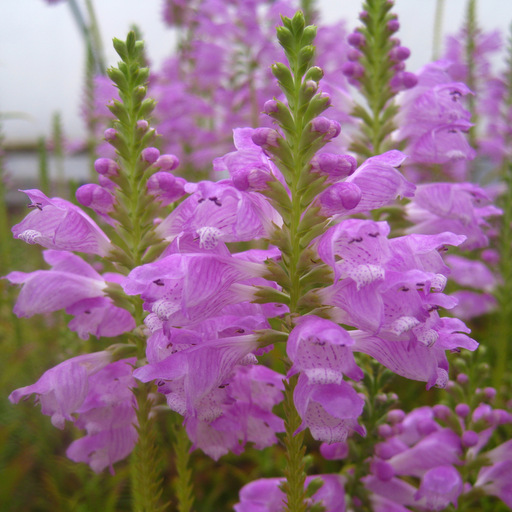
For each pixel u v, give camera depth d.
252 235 0.16
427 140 0.26
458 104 0.26
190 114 0.54
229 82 0.52
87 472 0.29
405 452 0.22
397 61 0.27
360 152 0.27
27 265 0.49
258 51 0.50
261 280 0.18
